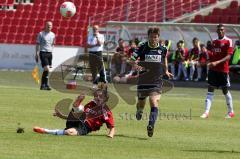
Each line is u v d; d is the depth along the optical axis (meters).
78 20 121.12
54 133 37.62
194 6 115.06
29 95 63.94
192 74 96.38
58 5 125.56
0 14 126.56
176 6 115.75
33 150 31.92
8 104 54.53
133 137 38.41
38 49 72.31
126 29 101.25
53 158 29.86
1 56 120.31
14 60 119.31
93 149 33.06
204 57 95.06
